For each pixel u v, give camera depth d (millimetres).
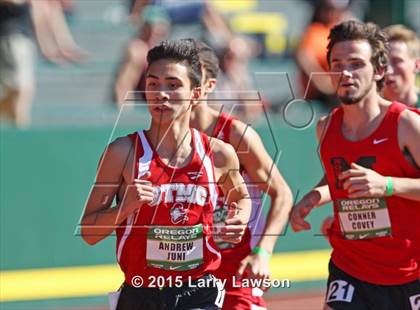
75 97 29531
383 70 14008
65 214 23844
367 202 13891
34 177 23547
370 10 32406
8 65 25531
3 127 23484
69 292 23750
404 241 13891
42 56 29453
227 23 31281
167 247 12672
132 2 30438
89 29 32531
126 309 12977
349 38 13719
